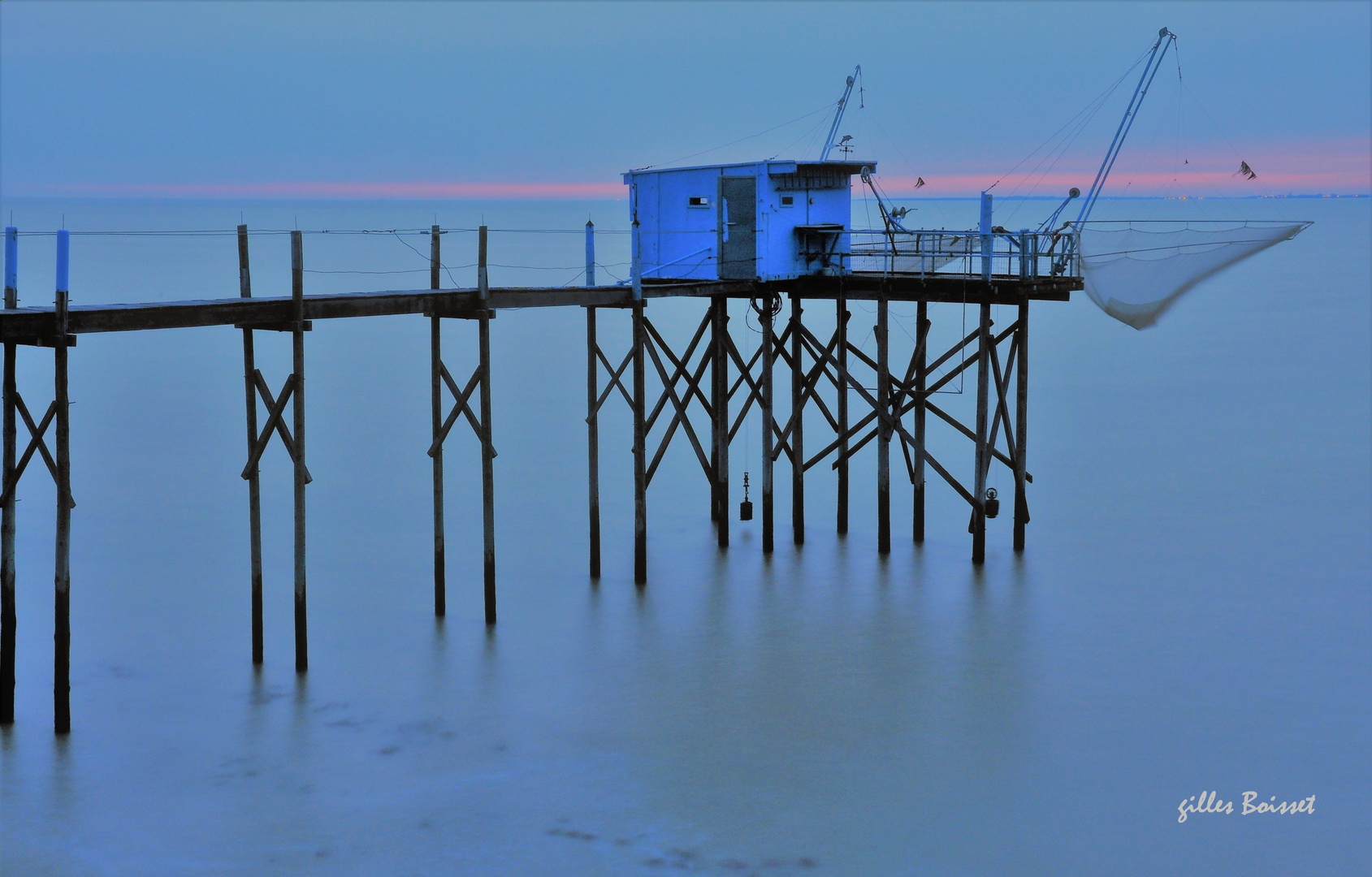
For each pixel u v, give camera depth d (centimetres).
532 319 7425
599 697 1992
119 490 3206
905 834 1614
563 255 13875
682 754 1812
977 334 2586
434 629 2261
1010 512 3048
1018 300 2534
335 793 1697
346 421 4144
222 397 4569
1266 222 2348
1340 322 7175
